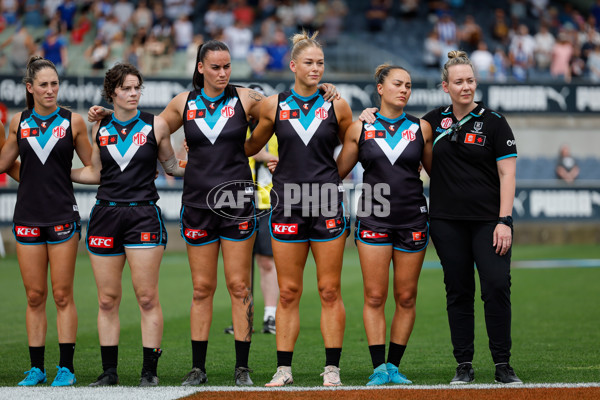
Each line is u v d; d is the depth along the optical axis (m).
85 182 18.28
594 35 82.69
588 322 27.97
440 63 74.88
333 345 17.64
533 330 26.28
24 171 17.92
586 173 69.62
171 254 59.25
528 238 65.38
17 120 18.28
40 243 17.97
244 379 17.56
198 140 17.69
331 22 76.75
